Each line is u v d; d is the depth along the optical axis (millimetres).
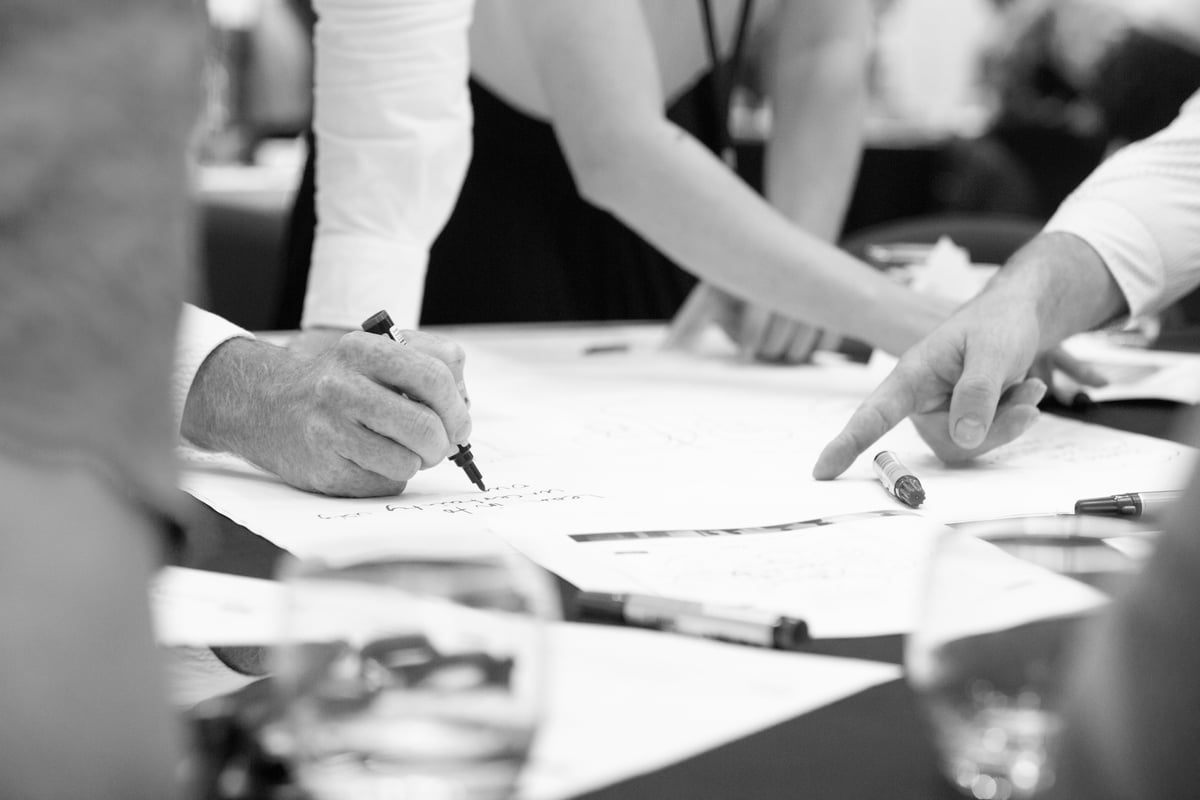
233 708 505
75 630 323
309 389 971
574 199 1988
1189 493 370
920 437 1169
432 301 2006
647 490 990
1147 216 1268
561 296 2008
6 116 339
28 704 316
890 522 893
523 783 481
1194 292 2051
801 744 523
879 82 4582
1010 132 3539
